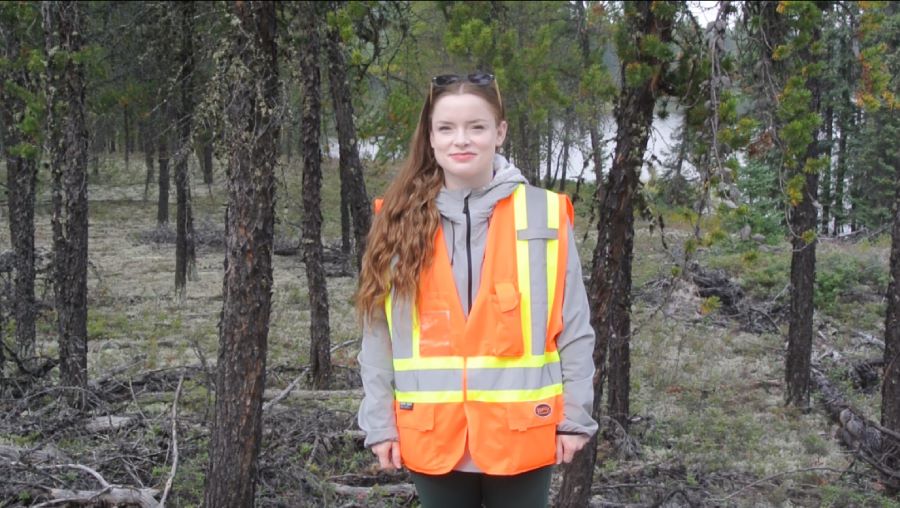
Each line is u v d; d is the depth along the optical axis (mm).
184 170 13727
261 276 4086
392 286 2551
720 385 10461
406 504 5602
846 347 13141
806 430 8562
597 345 4570
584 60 12852
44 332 11844
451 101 2531
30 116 7633
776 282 15977
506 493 2576
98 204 28812
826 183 21859
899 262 6340
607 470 6633
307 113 8820
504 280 2494
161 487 5480
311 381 9656
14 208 10484
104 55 11297
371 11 9211
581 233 19812
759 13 5750
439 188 2590
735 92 5898
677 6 4996
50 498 5113
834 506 6215
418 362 2520
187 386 8766
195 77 10336
